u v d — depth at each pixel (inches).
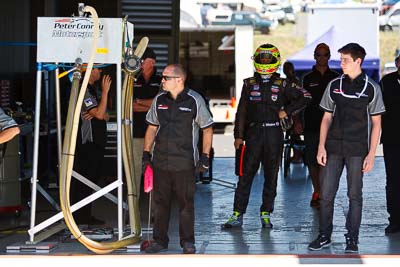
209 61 2669.8
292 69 1008.2
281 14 2945.4
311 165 935.7
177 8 1098.1
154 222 685.9
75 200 779.4
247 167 813.9
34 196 691.4
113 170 1024.2
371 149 675.4
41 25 672.4
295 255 660.1
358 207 682.8
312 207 955.3
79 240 660.7
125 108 707.4
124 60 694.5
